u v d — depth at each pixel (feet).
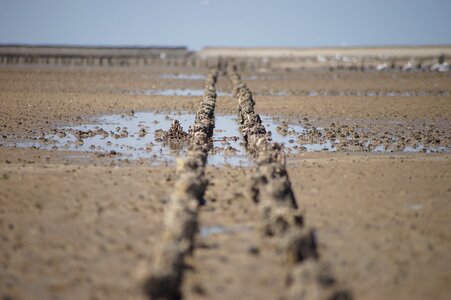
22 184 250.37
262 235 195.31
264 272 169.99
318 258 177.78
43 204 225.97
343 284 163.12
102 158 304.91
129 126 406.41
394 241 193.67
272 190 219.20
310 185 254.06
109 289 160.35
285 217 194.39
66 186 248.52
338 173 274.36
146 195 236.63
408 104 536.83
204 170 272.72
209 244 189.37
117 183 253.65
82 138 359.25
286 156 313.73
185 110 490.49
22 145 335.47
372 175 271.49
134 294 157.38
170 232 185.57
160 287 155.12
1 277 167.63
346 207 225.97
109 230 200.85
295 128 408.05
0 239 193.06
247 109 431.43
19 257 180.04
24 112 456.04
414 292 160.04
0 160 297.33
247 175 267.80
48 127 394.73
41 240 192.65
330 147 342.03
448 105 527.40
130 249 185.37
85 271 171.01
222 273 169.48
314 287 150.51
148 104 520.01
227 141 354.74
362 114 474.49
